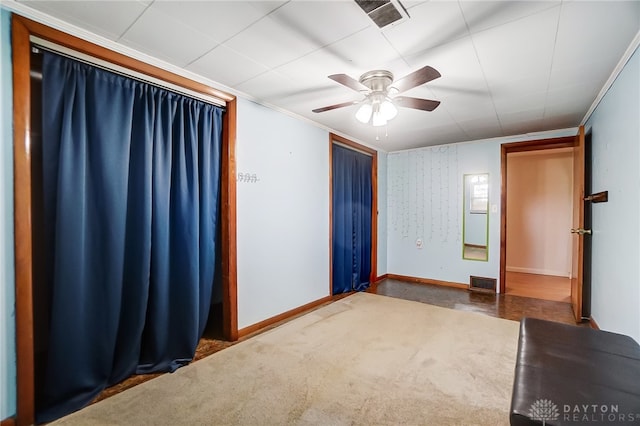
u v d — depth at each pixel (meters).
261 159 2.89
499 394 1.85
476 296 4.03
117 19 1.65
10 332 1.54
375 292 4.26
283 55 2.02
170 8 1.55
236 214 2.64
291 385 1.95
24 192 1.56
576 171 3.40
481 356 2.32
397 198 5.15
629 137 1.99
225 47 1.93
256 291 2.85
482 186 4.36
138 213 2.07
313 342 2.58
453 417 1.64
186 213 2.32
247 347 2.49
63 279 1.73
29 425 1.58
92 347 1.88
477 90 2.56
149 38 1.83
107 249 1.91
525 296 4.03
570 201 5.29
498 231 4.23
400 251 5.13
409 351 2.41
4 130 1.51
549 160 5.46
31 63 1.70
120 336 2.06
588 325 2.99
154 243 2.15
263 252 2.92
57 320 1.72
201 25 1.70
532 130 3.83
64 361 1.74
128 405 1.76
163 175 2.19
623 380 1.21
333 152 4.00
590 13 1.55
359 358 2.29
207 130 2.47
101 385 1.90
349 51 1.96
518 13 1.55
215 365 2.20
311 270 3.56
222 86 2.51
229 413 1.69
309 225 3.51
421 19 1.61
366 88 2.49
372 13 1.56
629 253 2.01
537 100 2.79
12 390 1.55
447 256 4.65
